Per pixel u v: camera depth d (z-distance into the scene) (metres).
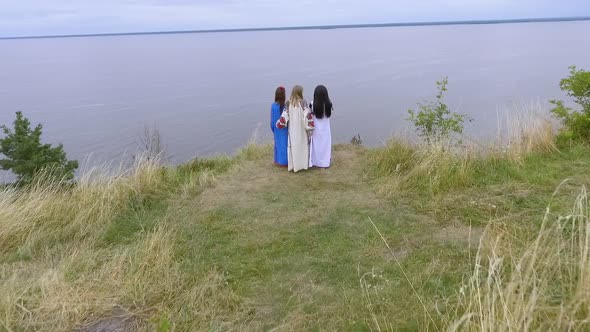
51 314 3.49
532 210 4.89
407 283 3.75
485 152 6.94
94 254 4.50
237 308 3.58
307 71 105.00
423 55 135.75
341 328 3.22
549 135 7.07
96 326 3.38
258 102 63.72
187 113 56.34
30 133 8.45
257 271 4.20
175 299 3.70
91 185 6.18
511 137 7.19
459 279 3.70
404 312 3.31
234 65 145.50
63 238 5.05
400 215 5.25
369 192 6.14
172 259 4.39
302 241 4.80
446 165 6.21
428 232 4.75
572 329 2.59
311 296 3.69
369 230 4.92
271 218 5.46
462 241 4.44
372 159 7.42
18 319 3.43
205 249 4.69
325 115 7.19
